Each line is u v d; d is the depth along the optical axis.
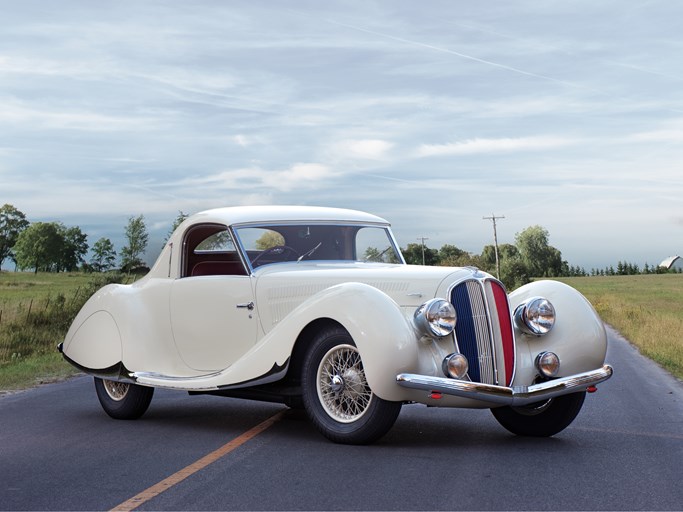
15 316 17.97
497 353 6.32
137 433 6.99
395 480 5.07
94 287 19.48
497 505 4.49
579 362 6.57
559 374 6.53
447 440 6.57
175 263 7.84
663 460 5.80
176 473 5.30
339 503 4.51
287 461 5.63
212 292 7.38
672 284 98.56
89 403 9.13
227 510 4.39
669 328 21.59
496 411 7.01
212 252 7.64
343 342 6.08
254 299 7.06
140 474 5.29
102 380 8.16
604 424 7.60
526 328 6.51
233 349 7.23
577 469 5.46
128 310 8.02
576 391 6.42
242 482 5.03
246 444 6.30
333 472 5.28
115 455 5.95
